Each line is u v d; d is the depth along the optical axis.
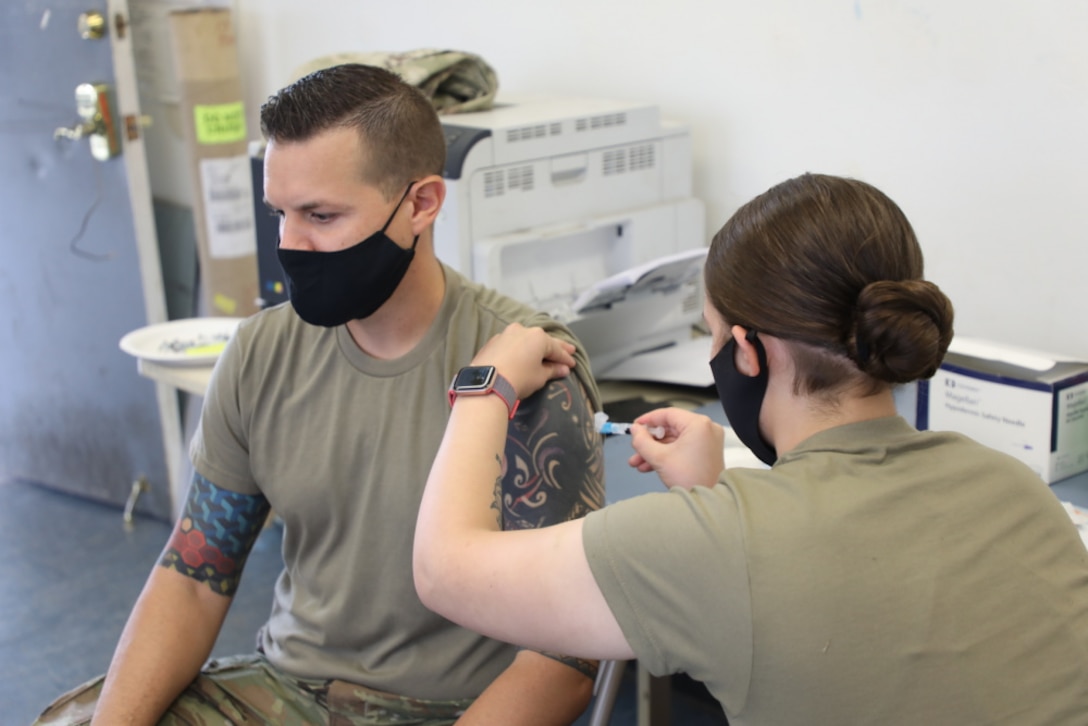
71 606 2.69
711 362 0.98
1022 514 0.86
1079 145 1.73
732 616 0.80
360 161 1.18
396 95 1.23
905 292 0.82
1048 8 1.71
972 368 1.60
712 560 0.81
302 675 1.34
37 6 2.76
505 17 2.52
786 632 0.79
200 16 2.83
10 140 2.96
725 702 0.83
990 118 1.83
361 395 1.30
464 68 2.07
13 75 2.88
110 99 2.72
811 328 0.86
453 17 2.62
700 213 2.16
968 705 0.79
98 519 3.15
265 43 3.12
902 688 0.79
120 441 3.10
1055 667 0.81
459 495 0.99
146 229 2.81
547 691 1.18
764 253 0.88
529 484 1.23
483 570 0.90
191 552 1.36
